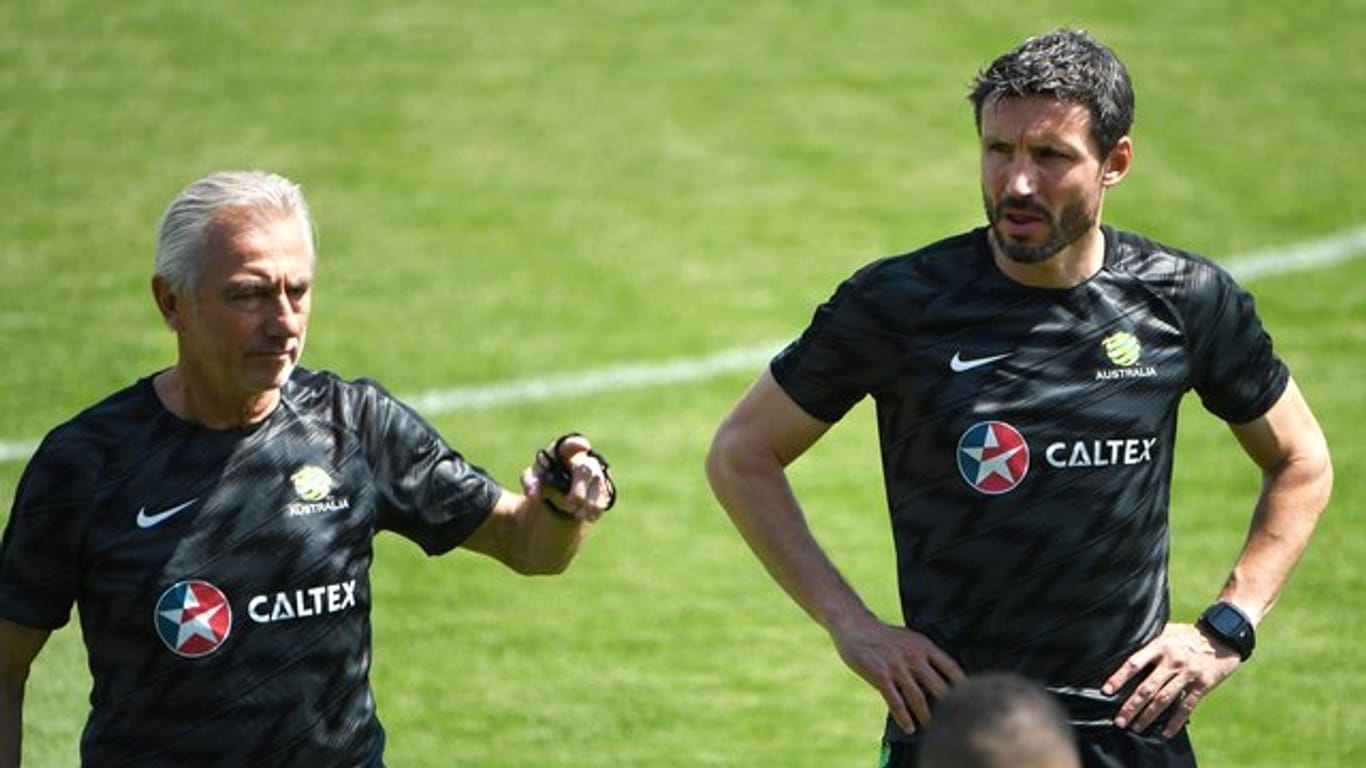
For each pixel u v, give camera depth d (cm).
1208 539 3123
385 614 2919
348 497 1512
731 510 1680
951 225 4375
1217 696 2652
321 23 5300
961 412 1583
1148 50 5100
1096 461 1580
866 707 2656
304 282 1479
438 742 2547
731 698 2681
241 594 1465
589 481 1541
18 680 1500
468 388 3706
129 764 1473
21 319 3925
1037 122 1535
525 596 2986
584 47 5175
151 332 3884
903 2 5381
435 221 4378
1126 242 1625
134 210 4400
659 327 3969
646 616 2927
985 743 1043
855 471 3434
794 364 1645
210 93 4922
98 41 5172
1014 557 1577
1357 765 2469
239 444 1488
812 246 4294
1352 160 4594
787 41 5194
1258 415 1673
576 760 2505
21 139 4697
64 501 1456
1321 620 2858
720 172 4603
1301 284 4059
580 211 4438
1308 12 5306
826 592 1641
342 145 4697
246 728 1467
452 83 4991
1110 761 1596
